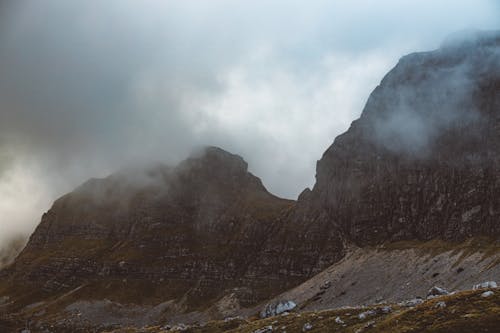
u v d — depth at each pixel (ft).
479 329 286.05
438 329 297.94
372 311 398.01
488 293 326.03
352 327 375.45
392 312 384.06
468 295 335.26
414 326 314.55
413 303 401.49
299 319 453.99
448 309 323.57
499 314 293.84
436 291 432.25
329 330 388.78
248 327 495.41
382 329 331.57
